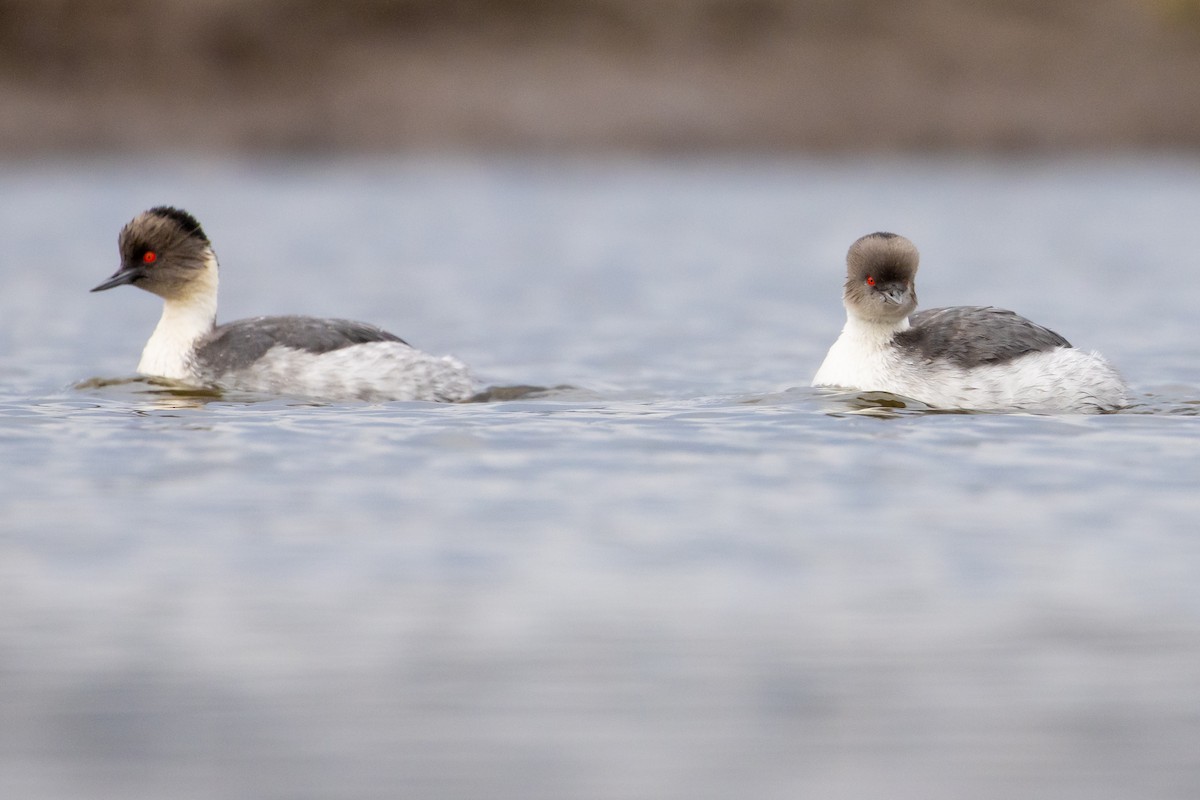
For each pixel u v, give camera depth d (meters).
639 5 70.81
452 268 33.16
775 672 8.85
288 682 8.70
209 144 61.00
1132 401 16.50
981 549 10.98
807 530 11.44
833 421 15.23
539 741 7.99
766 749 7.91
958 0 73.75
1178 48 73.50
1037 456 13.65
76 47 62.78
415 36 68.06
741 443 14.26
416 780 7.55
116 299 27.70
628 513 11.90
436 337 23.34
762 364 20.45
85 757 7.80
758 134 65.44
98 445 14.14
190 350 17.84
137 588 10.15
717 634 9.39
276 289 29.88
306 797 7.38
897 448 14.01
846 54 70.06
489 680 8.73
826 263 34.38
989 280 31.66
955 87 69.25
